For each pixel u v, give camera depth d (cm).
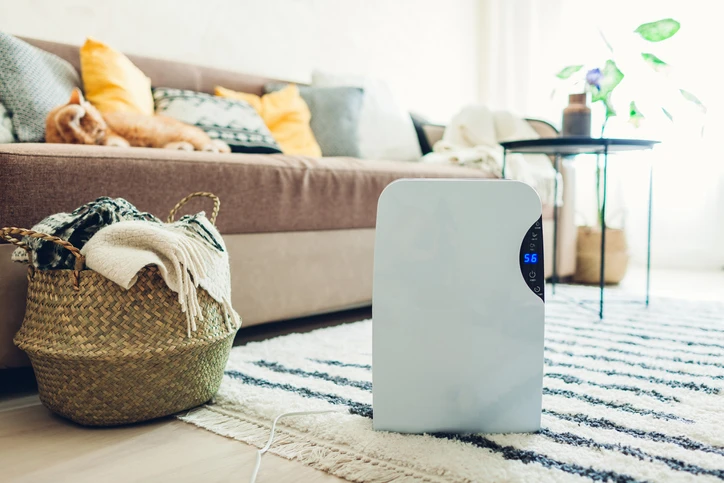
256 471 78
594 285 271
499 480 74
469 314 89
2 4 187
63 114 142
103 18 213
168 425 99
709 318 185
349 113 254
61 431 97
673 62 327
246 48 263
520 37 388
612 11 349
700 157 326
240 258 148
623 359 133
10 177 108
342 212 174
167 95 200
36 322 98
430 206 88
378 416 90
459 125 275
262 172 151
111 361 91
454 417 90
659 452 81
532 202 88
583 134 217
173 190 133
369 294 186
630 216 351
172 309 97
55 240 91
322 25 298
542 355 90
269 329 176
